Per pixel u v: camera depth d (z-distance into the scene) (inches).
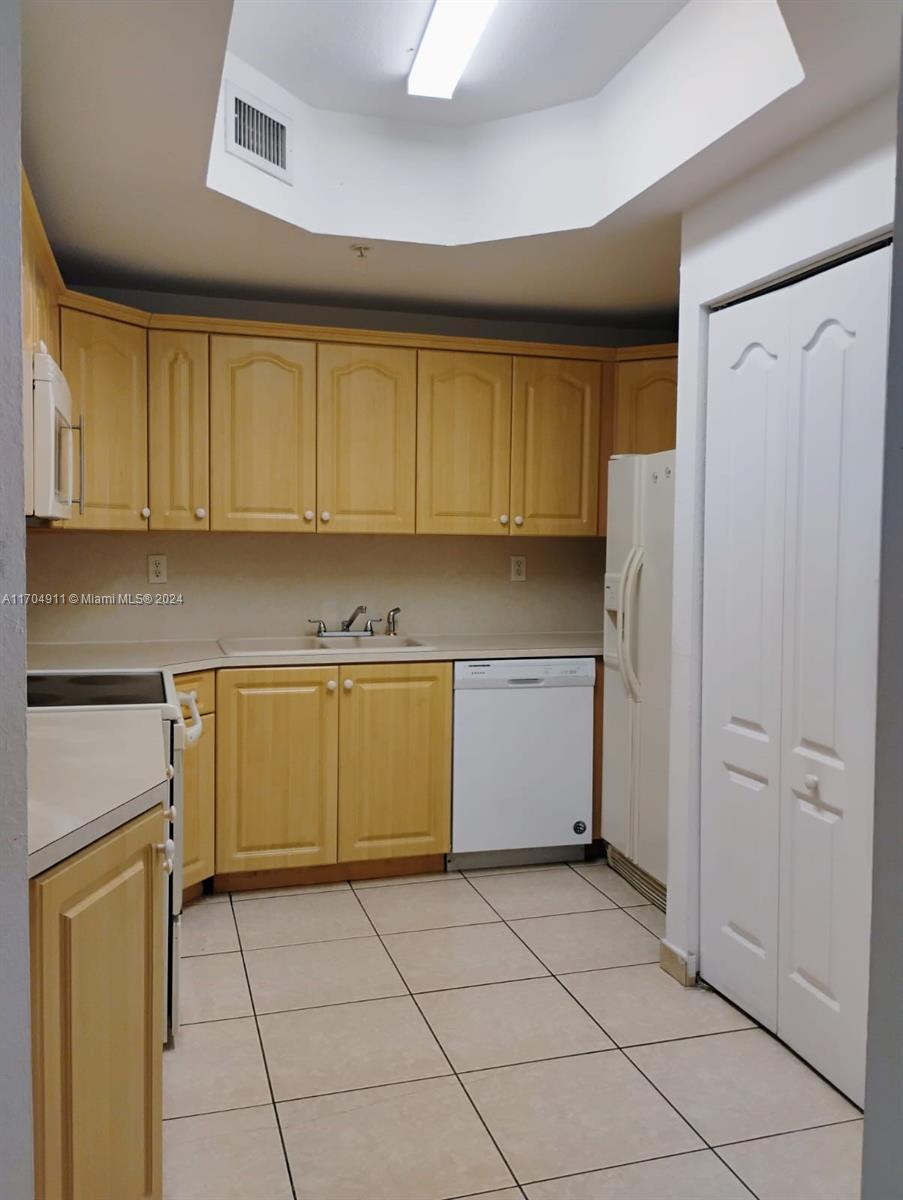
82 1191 51.6
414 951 115.2
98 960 53.1
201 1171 73.7
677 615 107.7
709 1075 87.9
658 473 125.2
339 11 88.0
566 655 146.8
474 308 154.3
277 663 134.5
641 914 127.9
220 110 99.3
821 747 86.0
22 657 36.1
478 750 144.0
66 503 89.8
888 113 75.7
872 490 79.4
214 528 137.7
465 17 86.7
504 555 166.6
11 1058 35.8
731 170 92.8
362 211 115.0
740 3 80.7
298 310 151.9
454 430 148.4
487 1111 82.0
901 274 21.7
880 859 22.4
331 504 143.2
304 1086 85.7
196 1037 94.1
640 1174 74.0
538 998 103.0
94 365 124.5
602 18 89.9
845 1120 81.0
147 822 59.9
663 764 124.3
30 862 45.1
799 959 89.7
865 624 80.4
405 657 140.2
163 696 98.7
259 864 135.1
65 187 100.9
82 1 66.4
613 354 154.3
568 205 110.8
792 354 88.9
